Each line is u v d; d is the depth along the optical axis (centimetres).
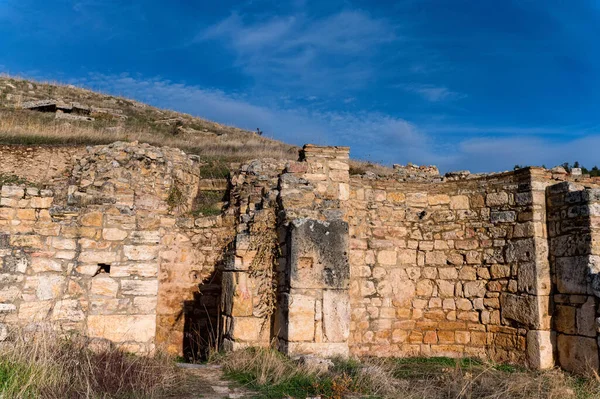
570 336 902
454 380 694
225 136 3478
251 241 843
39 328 668
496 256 1016
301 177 918
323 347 762
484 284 1023
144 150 1202
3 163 1708
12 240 743
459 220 1077
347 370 684
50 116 2988
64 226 773
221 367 725
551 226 974
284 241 816
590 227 884
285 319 770
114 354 632
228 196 1409
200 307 1119
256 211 898
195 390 596
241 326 808
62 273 756
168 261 1127
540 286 945
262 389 603
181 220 1162
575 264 905
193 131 3500
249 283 827
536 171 995
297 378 640
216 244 1148
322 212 848
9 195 777
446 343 1035
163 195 1205
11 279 729
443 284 1062
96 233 782
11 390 482
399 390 628
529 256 964
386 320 1038
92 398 500
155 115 4062
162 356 738
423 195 1111
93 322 754
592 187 1024
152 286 788
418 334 1048
